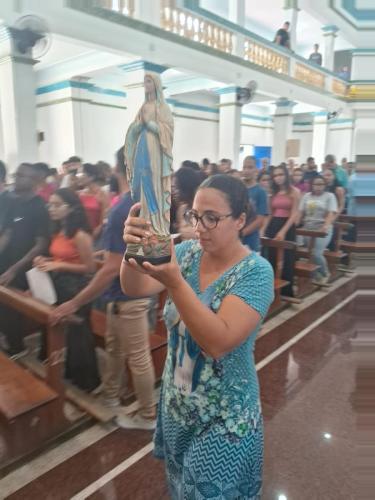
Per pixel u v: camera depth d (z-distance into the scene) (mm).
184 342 1171
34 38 5230
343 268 5871
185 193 2584
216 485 1127
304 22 11812
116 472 2098
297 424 2504
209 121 13500
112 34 6113
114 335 2410
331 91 12523
